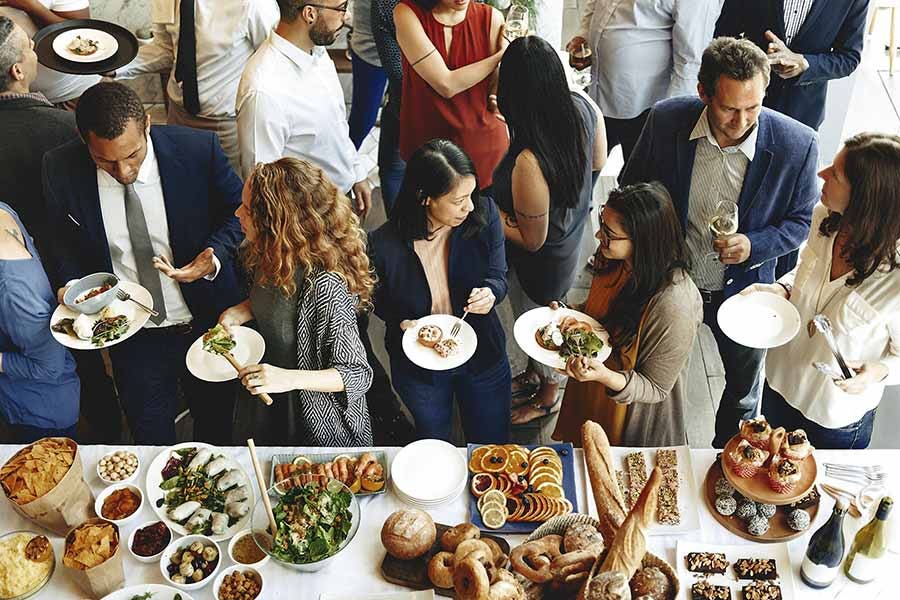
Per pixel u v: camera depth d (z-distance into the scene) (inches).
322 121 146.6
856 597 90.0
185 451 103.0
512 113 122.4
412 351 116.3
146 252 123.9
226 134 173.0
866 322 101.9
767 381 119.4
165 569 91.3
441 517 97.9
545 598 78.7
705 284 135.9
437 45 143.0
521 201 128.1
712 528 96.4
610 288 112.2
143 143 113.0
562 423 125.8
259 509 91.7
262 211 100.7
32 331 111.0
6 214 110.0
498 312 177.3
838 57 145.9
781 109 154.6
